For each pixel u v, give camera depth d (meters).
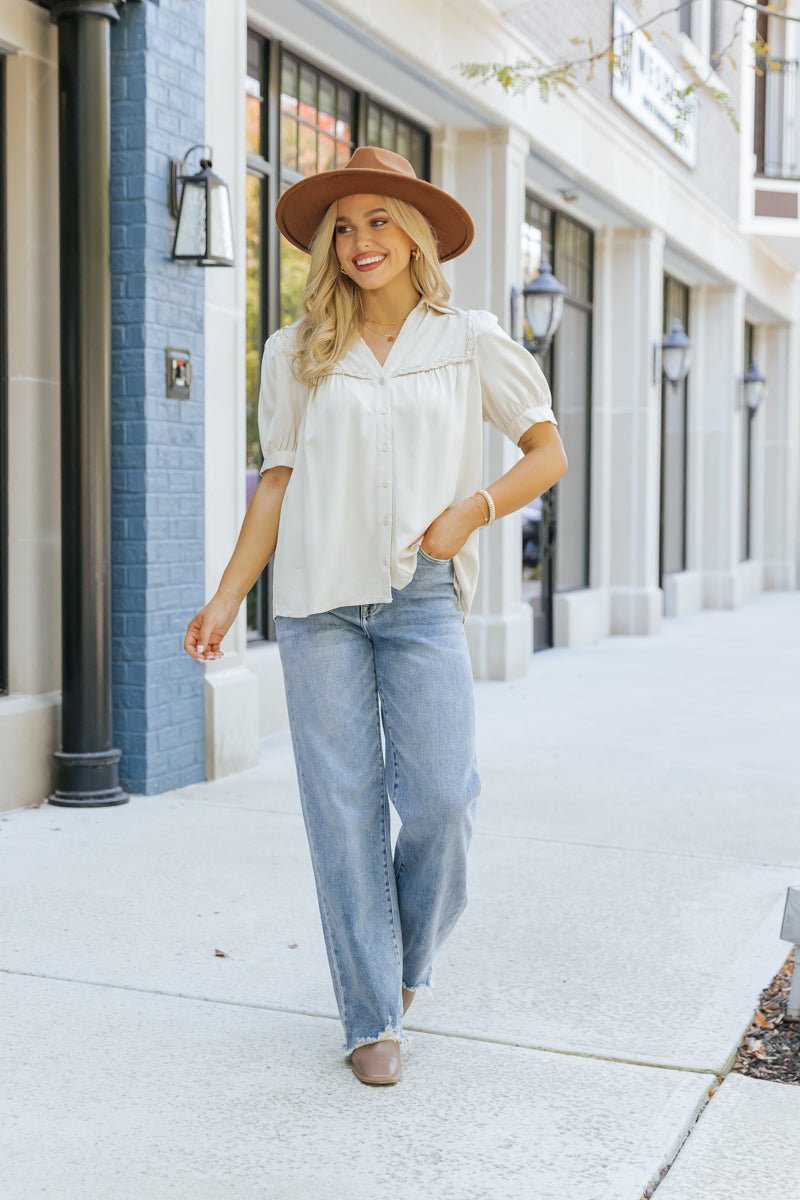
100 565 5.21
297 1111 2.68
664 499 15.01
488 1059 2.96
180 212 5.37
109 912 3.94
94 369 5.13
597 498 12.46
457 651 2.77
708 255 14.16
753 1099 2.79
